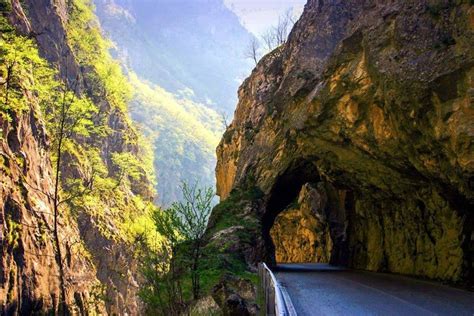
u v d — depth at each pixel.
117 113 92.56
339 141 24.72
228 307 12.13
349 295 14.53
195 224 18.05
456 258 19.48
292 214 55.78
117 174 83.94
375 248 31.56
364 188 29.28
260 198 33.38
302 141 28.73
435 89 15.89
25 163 39.31
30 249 35.75
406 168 21.55
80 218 56.72
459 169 15.91
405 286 17.50
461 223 19.33
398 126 19.11
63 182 58.06
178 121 197.38
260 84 41.28
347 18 26.08
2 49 36.44
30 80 44.50
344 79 21.75
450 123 15.50
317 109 24.17
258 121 38.91
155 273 18.03
